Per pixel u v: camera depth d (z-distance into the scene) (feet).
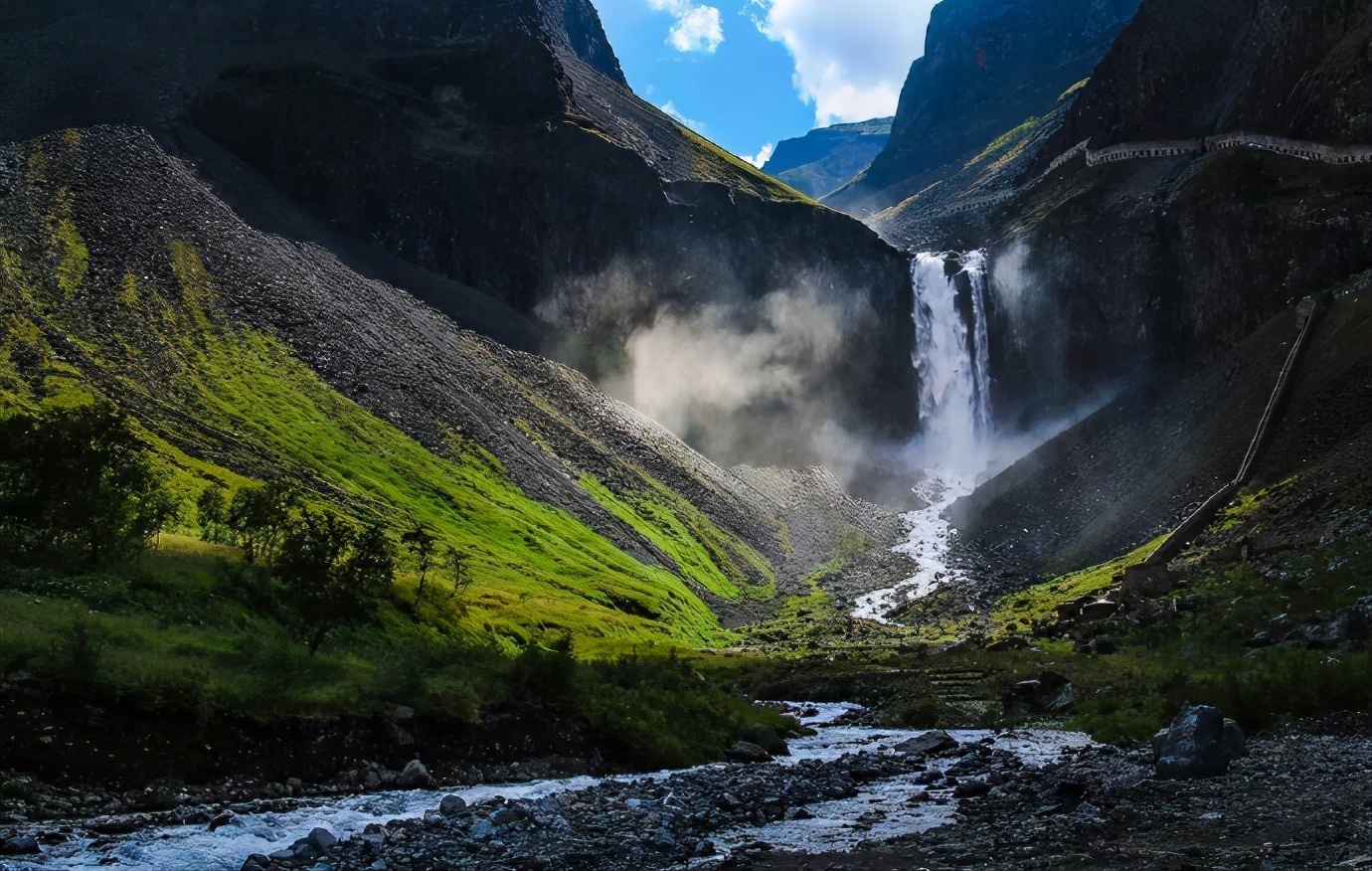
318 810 104.22
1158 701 164.04
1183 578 327.67
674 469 606.55
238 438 386.93
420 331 575.38
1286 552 306.76
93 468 165.07
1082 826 87.76
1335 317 480.64
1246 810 90.17
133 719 109.40
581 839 92.38
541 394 598.34
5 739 100.53
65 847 86.43
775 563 582.35
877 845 88.48
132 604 145.59
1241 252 579.48
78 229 490.49
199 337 458.91
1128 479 520.42
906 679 259.60
